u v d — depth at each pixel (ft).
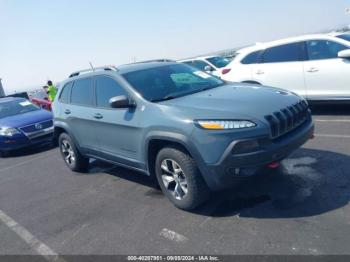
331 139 17.67
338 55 20.94
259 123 10.69
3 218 15.33
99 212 13.97
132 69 15.58
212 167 10.89
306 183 12.96
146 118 12.85
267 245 9.69
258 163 10.60
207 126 10.88
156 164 13.00
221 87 14.75
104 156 16.63
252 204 12.17
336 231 9.71
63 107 19.15
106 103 15.49
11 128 28.02
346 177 12.88
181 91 14.34
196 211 12.44
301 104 12.86
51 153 27.50
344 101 21.74
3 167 25.80
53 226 13.55
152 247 10.71
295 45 23.40
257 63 25.26
